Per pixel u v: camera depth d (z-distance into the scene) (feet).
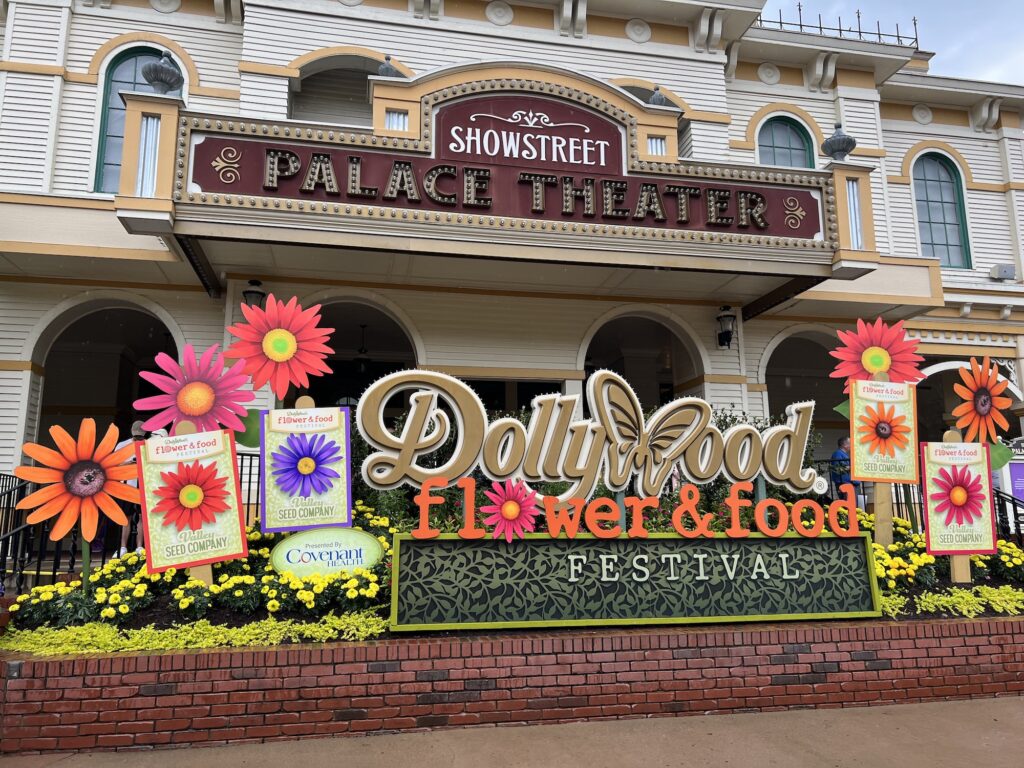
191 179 30.71
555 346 40.60
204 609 21.03
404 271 36.68
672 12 44.50
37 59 38.83
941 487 26.84
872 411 26.63
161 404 21.86
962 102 53.26
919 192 52.21
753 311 42.09
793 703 21.20
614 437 23.31
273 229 30.99
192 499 21.45
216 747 17.98
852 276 36.50
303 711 18.62
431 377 22.76
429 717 19.15
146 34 40.34
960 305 48.62
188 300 37.88
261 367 22.67
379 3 41.70
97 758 17.26
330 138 32.12
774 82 48.67
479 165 33.30
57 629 20.20
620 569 22.63
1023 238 52.11
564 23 43.34
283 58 40.19
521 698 19.71
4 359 35.65
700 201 35.29
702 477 23.85
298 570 22.21
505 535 21.99
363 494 29.50
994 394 28.09
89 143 38.81
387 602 22.26
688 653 20.88
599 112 34.81
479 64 33.86
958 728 19.83
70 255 33.45
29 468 21.39
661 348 58.95
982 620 23.47
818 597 23.71
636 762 17.29
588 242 33.76
